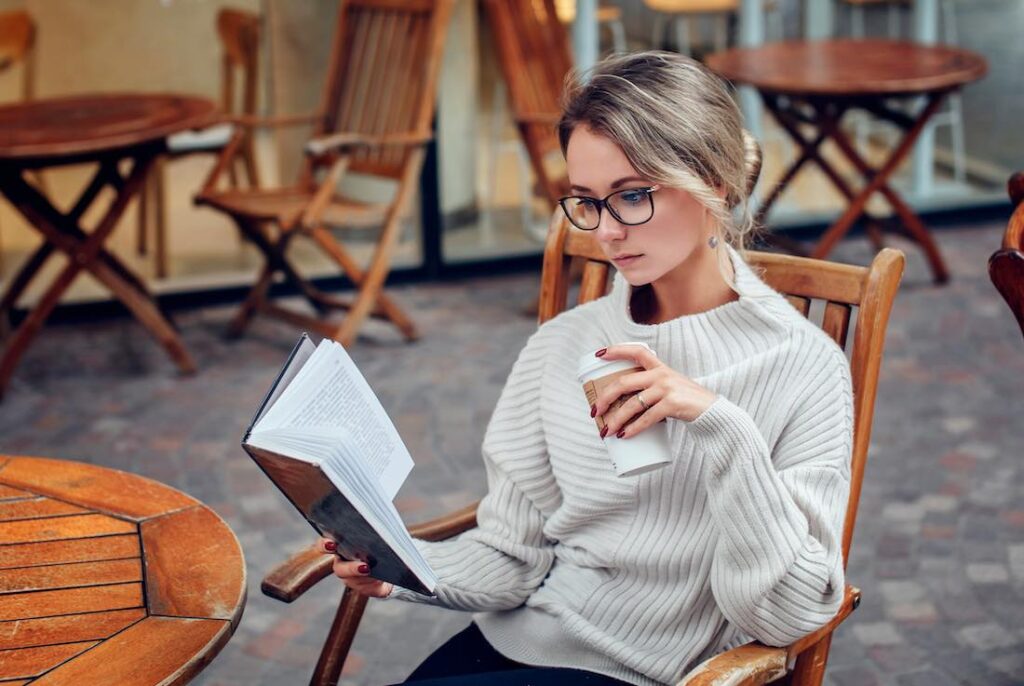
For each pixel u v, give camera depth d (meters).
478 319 5.04
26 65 5.17
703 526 1.66
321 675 1.88
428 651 2.85
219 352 4.75
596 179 1.54
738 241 1.70
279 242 4.78
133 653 1.46
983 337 4.62
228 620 1.53
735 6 5.82
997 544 3.22
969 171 6.14
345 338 4.62
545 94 5.29
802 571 1.46
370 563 1.48
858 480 1.72
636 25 5.69
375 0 4.80
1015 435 3.83
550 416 1.79
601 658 1.71
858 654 2.79
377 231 5.51
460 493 3.57
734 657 1.48
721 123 1.53
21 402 4.29
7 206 5.37
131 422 4.09
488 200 5.62
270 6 5.25
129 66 5.23
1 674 1.42
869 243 5.82
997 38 5.98
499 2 5.03
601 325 1.77
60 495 1.87
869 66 5.04
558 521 1.79
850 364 1.73
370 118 4.83
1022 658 2.74
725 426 1.44
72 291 5.26
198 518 1.79
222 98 5.32
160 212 5.30
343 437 1.38
